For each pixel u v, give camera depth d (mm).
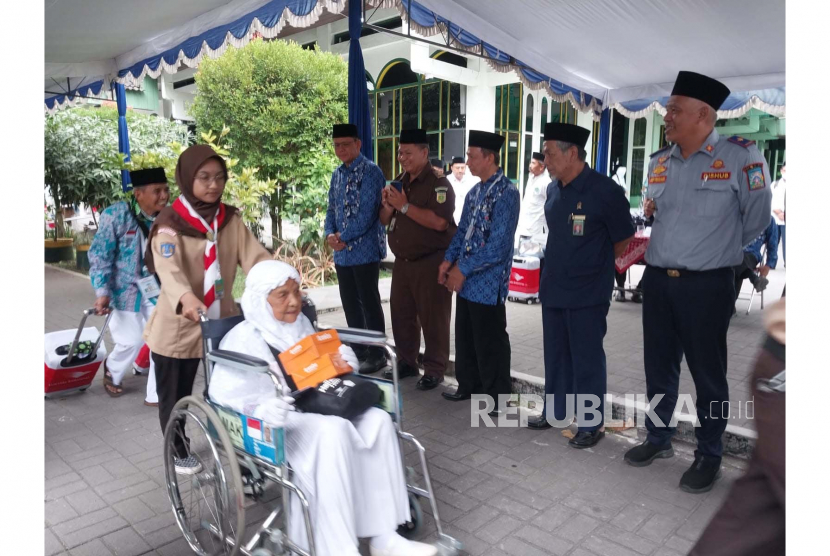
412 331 4949
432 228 4496
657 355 3395
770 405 1151
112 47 6664
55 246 10633
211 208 3045
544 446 3746
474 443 3789
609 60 6402
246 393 2533
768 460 1142
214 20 5406
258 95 9008
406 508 2611
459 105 10695
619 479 3316
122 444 3760
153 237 2957
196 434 3758
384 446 2566
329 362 2596
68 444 3766
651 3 4633
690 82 3004
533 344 5906
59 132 9320
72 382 4504
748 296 7984
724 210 3018
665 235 3201
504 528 2848
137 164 7520
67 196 9820
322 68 9250
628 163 14000
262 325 2656
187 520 2875
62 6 4980
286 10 4754
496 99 10945
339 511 2342
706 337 3111
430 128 11242
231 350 2623
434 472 3408
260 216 8984
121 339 4387
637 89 7625
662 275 3236
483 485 3260
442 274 4312
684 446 3719
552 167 3482
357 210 4820
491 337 4129
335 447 2359
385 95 11859
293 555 2367
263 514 2971
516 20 5332
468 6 5176
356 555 2318
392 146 11945
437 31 5371
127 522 2922
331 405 2484
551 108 12406
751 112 12930
